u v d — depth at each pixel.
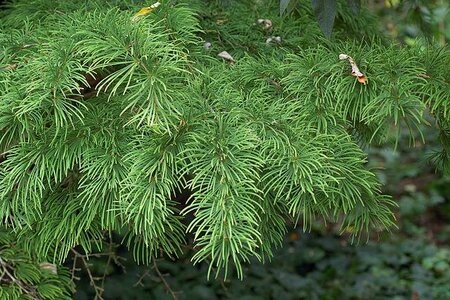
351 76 1.25
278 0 1.54
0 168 1.21
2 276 1.34
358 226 1.26
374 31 1.59
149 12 1.28
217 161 1.11
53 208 1.24
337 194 1.19
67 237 1.27
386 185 3.36
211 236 1.08
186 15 1.29
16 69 1.22
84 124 1.20
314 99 1.25
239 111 1.18
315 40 1.43
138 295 2.52
